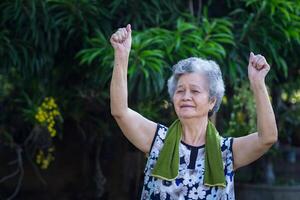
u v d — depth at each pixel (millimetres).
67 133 4598
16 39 3553
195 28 3344
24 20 3475
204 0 3859
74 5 3350
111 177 4668
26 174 4770
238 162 1973
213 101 1987
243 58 3504
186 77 1944
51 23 3430
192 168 1947
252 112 3656
